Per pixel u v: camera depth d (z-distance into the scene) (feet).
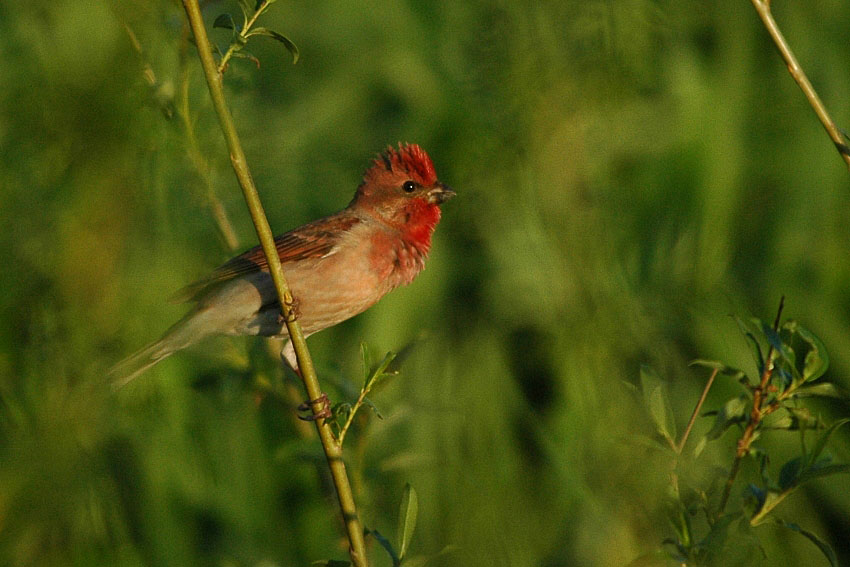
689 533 22.06
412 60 42.42
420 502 34.24
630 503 30.68
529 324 37.58
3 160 32.40
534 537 33.09
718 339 36.88
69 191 32.60
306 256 33.27
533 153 39.55
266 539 33.81
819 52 42.65
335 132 42.86
